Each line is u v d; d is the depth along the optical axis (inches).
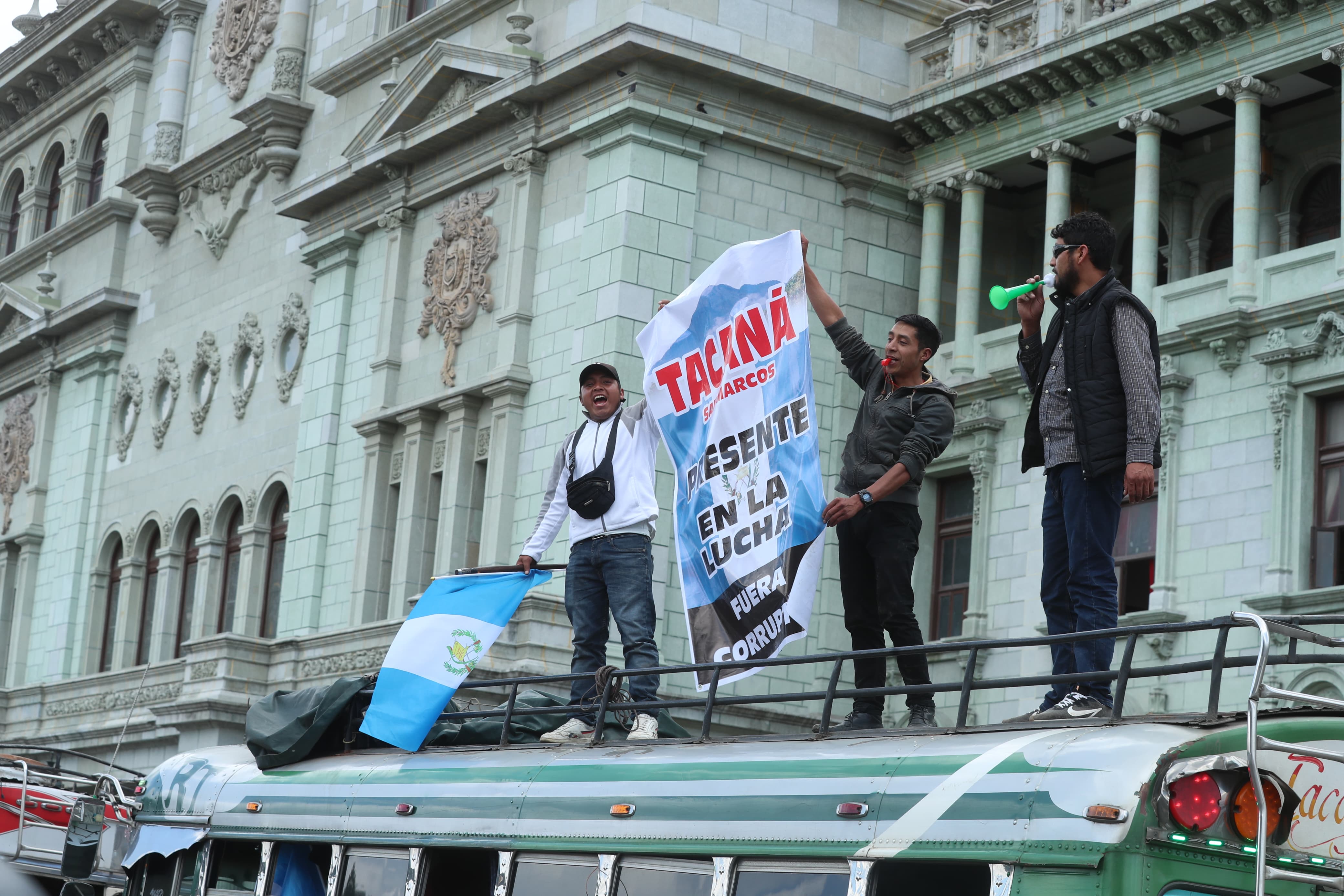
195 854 454.3
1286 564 1125.7
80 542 1991.9
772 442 395.5
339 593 1518.2
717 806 317.4
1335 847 290.0
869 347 423.8
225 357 1820.9
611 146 1323.8
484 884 362.6
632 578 450.0
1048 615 389.1
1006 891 268.1
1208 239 1347.2
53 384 2123.5
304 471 1596.9
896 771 293.1
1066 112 1330.0
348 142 1695.4
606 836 335.9
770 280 402.0
